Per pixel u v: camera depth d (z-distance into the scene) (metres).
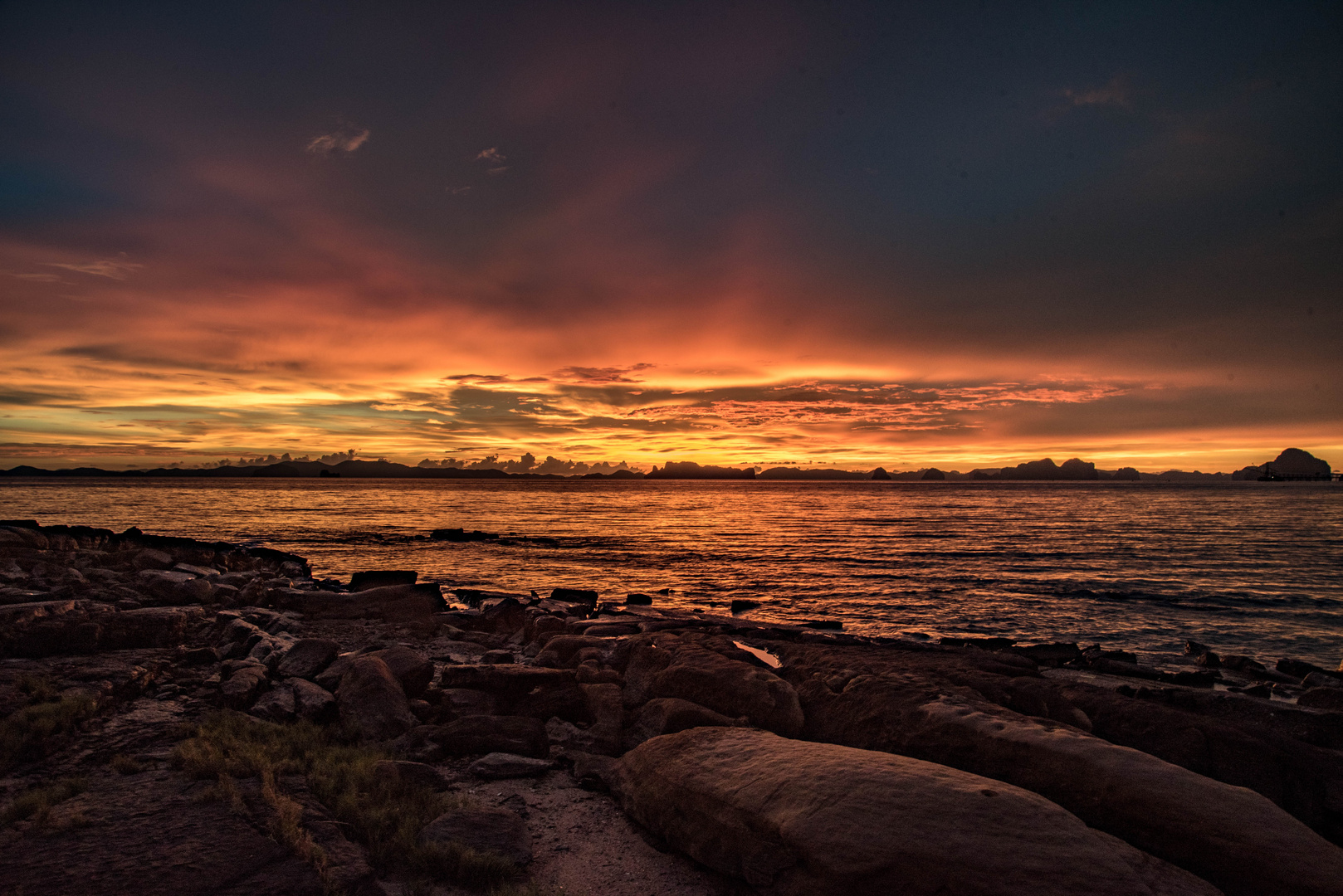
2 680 7.17
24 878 4.20
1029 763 5.82
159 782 5.75
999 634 20.38
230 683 8.09
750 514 92.19
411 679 8.73
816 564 38.19
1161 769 5.36
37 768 5.83
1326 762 6.99
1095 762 5.51
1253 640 19.69
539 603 20.72
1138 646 18.75
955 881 4.07
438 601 17.27
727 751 5.99
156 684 8.21
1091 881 4.00
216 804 5.37
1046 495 177.12
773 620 22.19
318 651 9.16
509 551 44.91
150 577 14.73
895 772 5.01
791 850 4.62
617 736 8.06
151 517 65.50
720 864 5.02
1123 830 5.12
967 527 68.31
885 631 20.47
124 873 4.31
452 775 6.85
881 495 179.25
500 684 8.88
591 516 87.94
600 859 5.48
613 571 35.25
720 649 10.27
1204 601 25.86
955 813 4.49
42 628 8.73
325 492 161.88
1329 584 29.98
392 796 6.00
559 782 7.02
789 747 5.81
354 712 7.75
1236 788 5.21
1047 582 31.05
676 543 51.09
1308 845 4.59
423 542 49.75
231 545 28.75
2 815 4.96
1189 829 4.83
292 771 6.30
